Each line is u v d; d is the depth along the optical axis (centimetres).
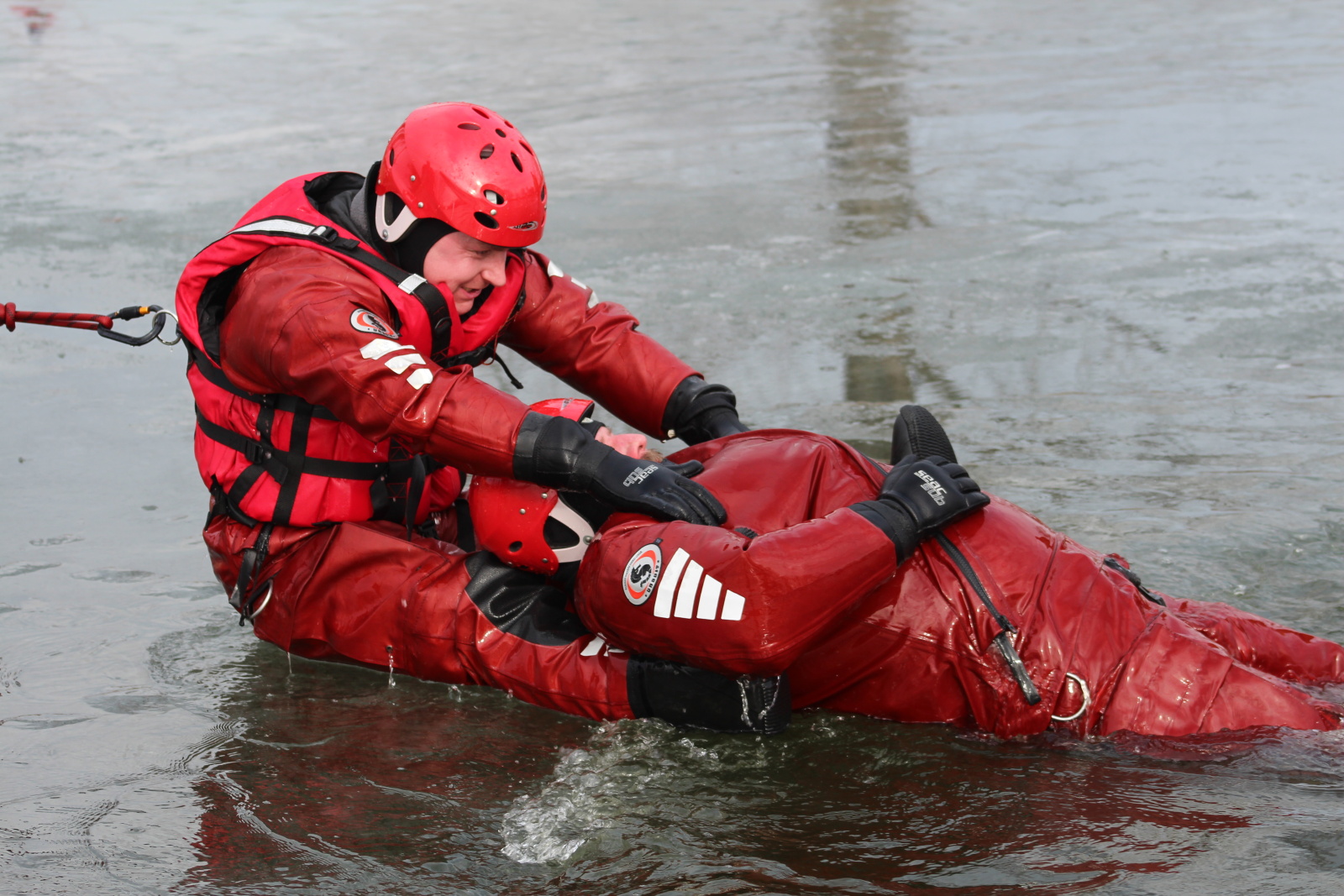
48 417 769
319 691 461
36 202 1352
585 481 418
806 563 378
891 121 1659
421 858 351
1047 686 392
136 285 1041
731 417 520
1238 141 1441
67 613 524
